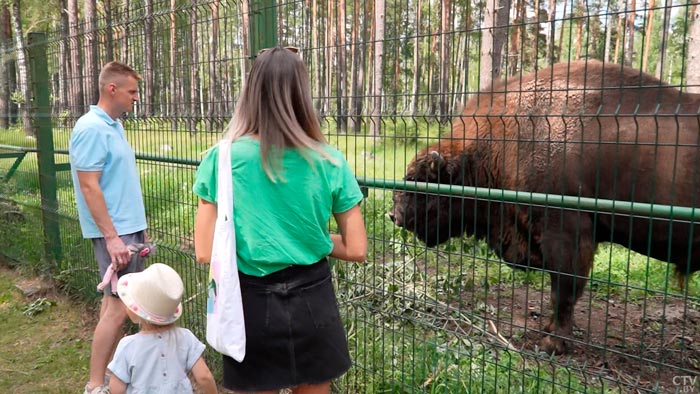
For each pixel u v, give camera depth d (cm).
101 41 500
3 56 702
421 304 438
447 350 318
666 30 243
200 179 219
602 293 573
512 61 470
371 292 411
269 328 213
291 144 206
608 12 245
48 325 509
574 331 487
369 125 315
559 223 447
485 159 486
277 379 216
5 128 712
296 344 215
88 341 474
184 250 430
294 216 211
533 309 521
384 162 327
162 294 254
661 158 419
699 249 429
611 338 472
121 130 372
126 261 354
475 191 286
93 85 518
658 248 450
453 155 495
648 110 422
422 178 506
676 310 530
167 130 430
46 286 584
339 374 225
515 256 487
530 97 454
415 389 320
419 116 291
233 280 207
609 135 430
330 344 222
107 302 369
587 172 440
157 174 460
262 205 210
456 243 585
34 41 600
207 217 219
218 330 208
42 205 603
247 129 211
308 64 333
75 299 555
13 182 689
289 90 208
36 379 414
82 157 342
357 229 220
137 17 446
